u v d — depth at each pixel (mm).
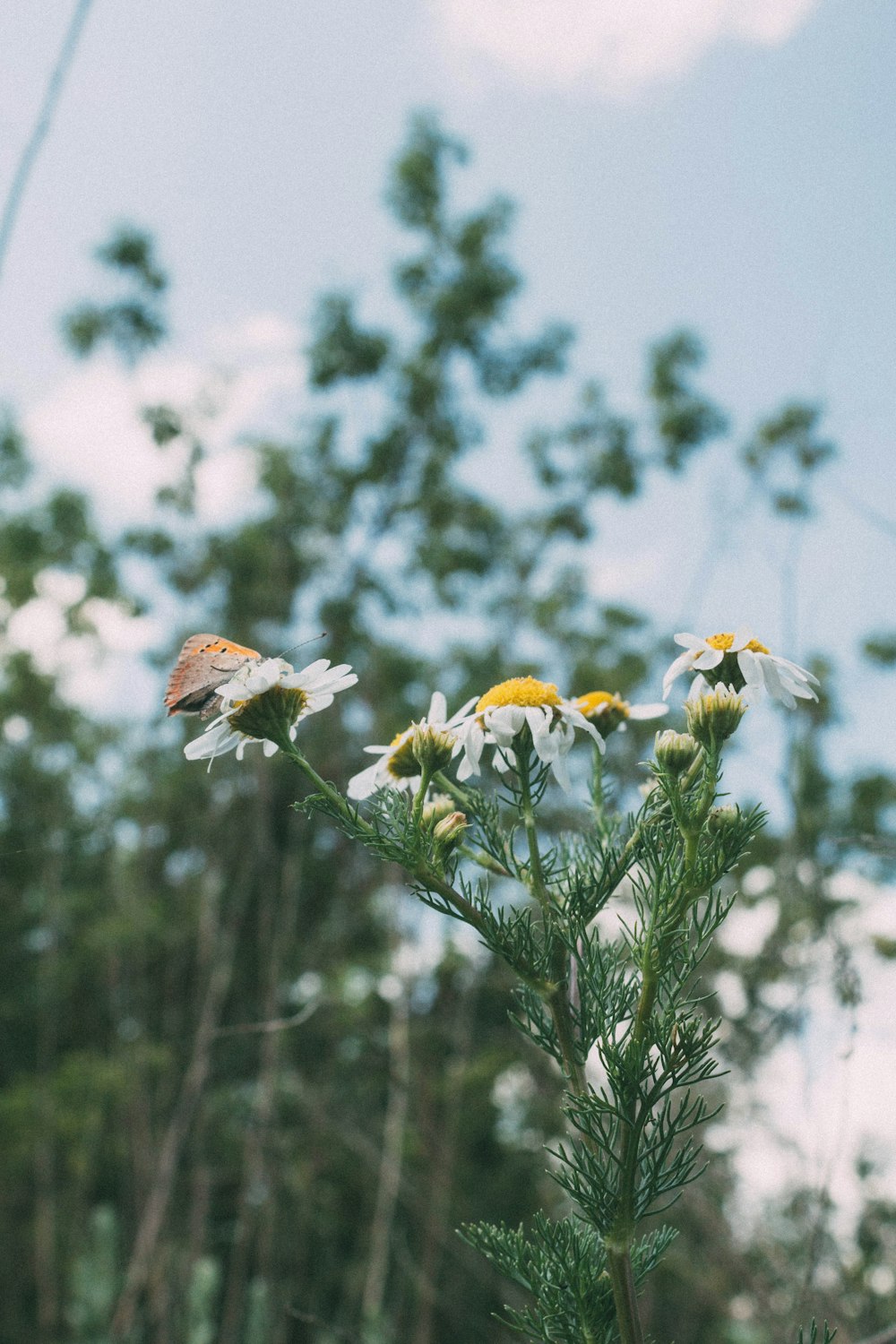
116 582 10781
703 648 1857
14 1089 12844
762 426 6441
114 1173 13914
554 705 1970
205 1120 10703
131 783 12578
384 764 2072
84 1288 10586
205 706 2471
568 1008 1742
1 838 12352
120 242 9453
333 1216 12352
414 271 10656
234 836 10938
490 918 1771
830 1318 3799
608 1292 1659
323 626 10414
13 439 11000
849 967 3199
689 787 1829
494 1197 12617
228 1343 9688
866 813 8102
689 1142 1618
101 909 13273
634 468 10906
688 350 10469
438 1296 10008
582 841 2070
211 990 9703
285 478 10688
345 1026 10492
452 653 11344
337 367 10359
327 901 11758
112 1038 12773
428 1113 10391
